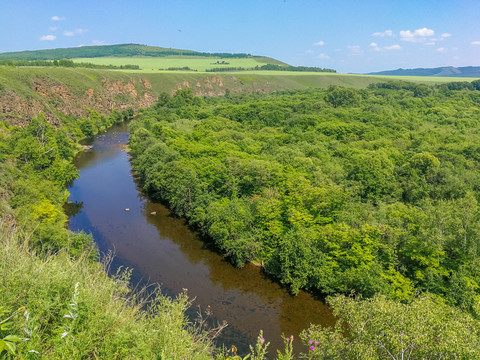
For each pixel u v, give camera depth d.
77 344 8.50
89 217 52.50
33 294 9.21
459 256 31.44
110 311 10.57
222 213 42.34
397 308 15.51
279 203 42.75
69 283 10.29
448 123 102.56
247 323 31.12
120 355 9.25
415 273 31.81
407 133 87.44
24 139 58.56
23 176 53.41
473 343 12.93
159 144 68.69
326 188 45.47
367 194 54.66
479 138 79.19
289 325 31.16
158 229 49.44
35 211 41.53
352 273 32.66
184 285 36.41
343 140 85.44
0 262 9.87
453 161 61.19
